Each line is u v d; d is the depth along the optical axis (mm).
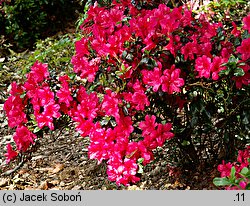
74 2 6816
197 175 3143
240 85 2645
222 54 2637
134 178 2654
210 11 3609
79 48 2895
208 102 2904
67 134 4020
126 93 2678
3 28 6215
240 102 2785
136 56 2697
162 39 2662
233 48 2775
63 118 2992
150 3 3066
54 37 6051
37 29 6227
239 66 2561
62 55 4770
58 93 2816
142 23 2662
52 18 6562
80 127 2777
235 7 3887
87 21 3094
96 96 2783
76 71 2900
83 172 3463
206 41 2748
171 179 3174
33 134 2990
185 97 2807
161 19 2744
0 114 4410
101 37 2818
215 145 3328
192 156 3109
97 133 2709
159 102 2861
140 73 2730
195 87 2732
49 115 2826
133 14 3016
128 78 2750
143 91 2660
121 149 2674
